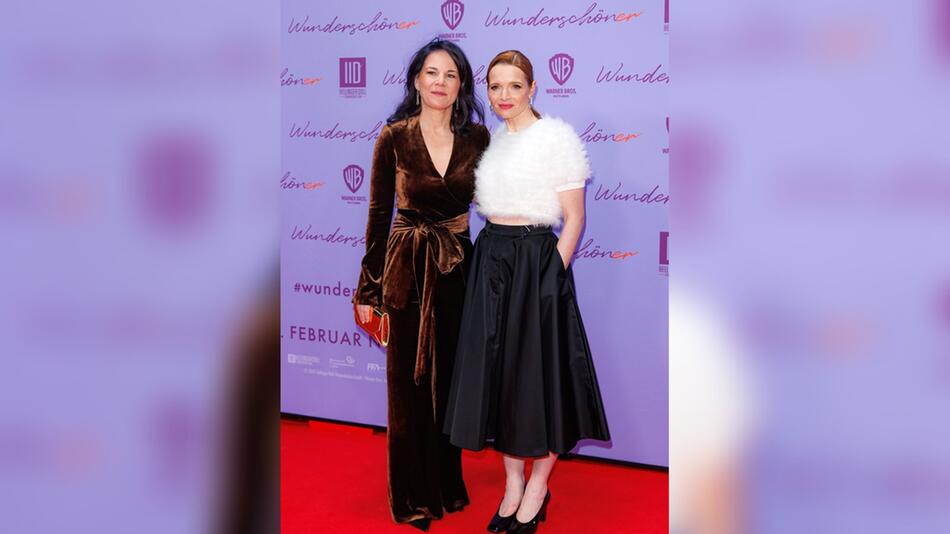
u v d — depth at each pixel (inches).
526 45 121.0
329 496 109.4
